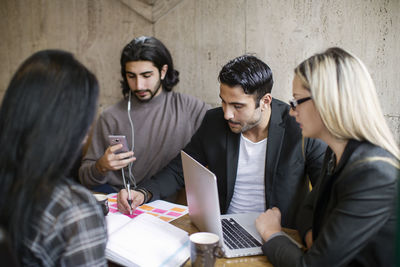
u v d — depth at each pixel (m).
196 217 1.34
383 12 2.03
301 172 1.65
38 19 2.99
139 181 2.26
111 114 2.29
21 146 0.68
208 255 0.98
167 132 2.23
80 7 2.82
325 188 1.12
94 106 0.77
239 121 1.57
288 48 2.30
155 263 1.04
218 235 1.15
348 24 2.12
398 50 2.04
